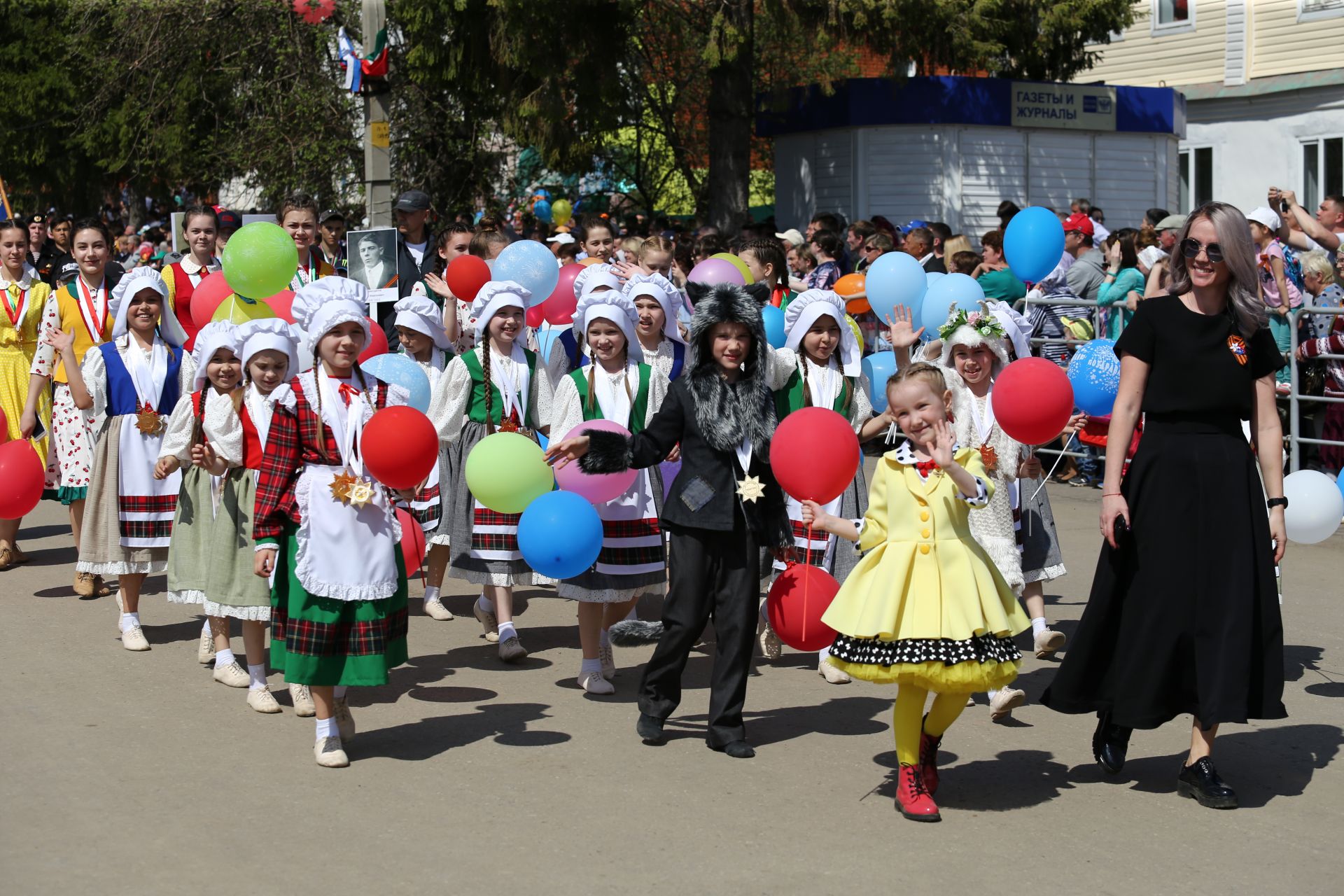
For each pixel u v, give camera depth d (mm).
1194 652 4883
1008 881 4266
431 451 5352
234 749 5660
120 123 22547
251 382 6312
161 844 4598
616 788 5168
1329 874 4316
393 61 20625
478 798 5051
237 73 21188
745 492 5434
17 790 5125
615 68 17656
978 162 19125
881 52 17984
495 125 21422
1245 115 21359
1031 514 6441
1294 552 9312
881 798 5051
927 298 7289
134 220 28812
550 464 5840
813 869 4371
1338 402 9852
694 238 13461
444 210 21516
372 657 5332
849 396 6855
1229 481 4902
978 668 4660
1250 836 4652
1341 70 20094
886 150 19078
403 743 5738
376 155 11883
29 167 28688
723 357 5602
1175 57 22312
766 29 20172
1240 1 21344
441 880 4289
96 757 5531
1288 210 11258
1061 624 7645
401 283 9602
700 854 4500
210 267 8797
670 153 23484
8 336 9672
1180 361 4961
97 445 7383
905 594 4801
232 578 6285
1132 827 4742
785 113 20000
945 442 4789
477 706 6312
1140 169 20172
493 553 6918
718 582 5613
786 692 6574
